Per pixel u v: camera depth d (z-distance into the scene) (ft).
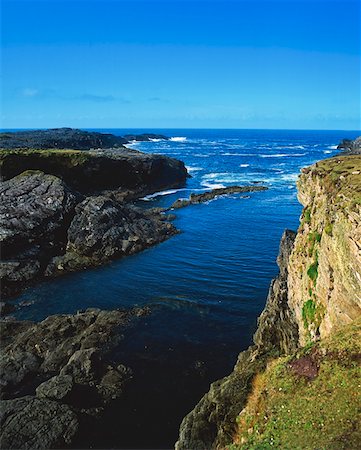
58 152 229.66
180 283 125.29
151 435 68.59
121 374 82.07
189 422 60.39
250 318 104.22
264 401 48.93
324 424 41.06
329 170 83.35
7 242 139.74
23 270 133.08
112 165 251.19
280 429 42.91
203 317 104.94
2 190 157.07
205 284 124.16
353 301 56.54
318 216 79.05
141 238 160.35
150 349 91.56
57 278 133.69
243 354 84.07
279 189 282.36
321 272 69.00
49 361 85.46
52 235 152.05
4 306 110.73
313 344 52.60
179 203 232.73
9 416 66.28
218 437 52.90
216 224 193.16
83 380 78.28
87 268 141.18
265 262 140.97
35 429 64.95
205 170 381.60
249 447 43.21
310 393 45.32
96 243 149.48
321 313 67.31
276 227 186.70
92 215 154.92
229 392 57.47
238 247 157.99
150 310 108.37
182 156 497.05
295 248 90.58
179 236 173.88
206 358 88.58
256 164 424.05
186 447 56.85
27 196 155.53
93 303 114.62
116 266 141.59
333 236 64.75
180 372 84.07
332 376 45.70
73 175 231.91
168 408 74.54
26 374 81.51
